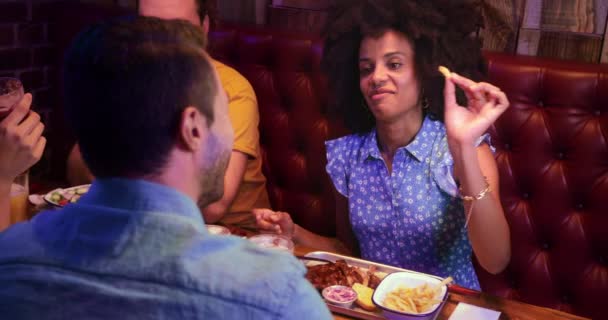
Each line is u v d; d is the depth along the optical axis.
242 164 1.93
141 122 0.70
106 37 0.72
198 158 0.74
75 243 0.71
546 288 2.14
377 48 1.62
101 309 0.67
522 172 2.11
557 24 2.22
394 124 1.67
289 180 2.50
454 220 1.66
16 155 1.29
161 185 0.72
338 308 1.31
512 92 2.08
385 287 1.37
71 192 1.77
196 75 0.72
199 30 0.78
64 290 0.68
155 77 0.70
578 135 2.01
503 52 2.28
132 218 0.71
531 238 2.14
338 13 1.78
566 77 2.00
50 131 2.92
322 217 2.46
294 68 2.39
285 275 0.69
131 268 0.68
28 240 0.74
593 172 2.01
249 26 2.50
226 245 0.72
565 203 2.06
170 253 0.69
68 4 2.80
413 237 1.69
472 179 1.46
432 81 1.63
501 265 1.57
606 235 2.01
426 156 1.66
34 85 2.79
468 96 1.47
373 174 1.73
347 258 1.54
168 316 0.66
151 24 0.74
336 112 1.87
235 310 0.67
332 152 1.84
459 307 1.31
